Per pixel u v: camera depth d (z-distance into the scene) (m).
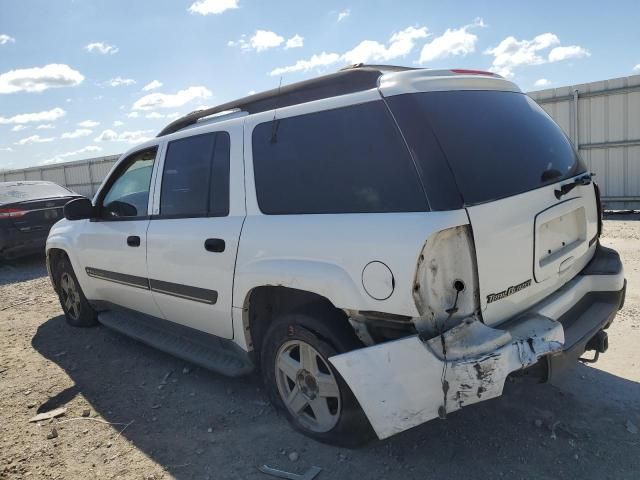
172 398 3.80
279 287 3.17
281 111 3.21
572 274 3.17
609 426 3.11
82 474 2.94
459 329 2.42
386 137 2.65
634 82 11.35
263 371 3.32
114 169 4.61
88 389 4.06
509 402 3.43
